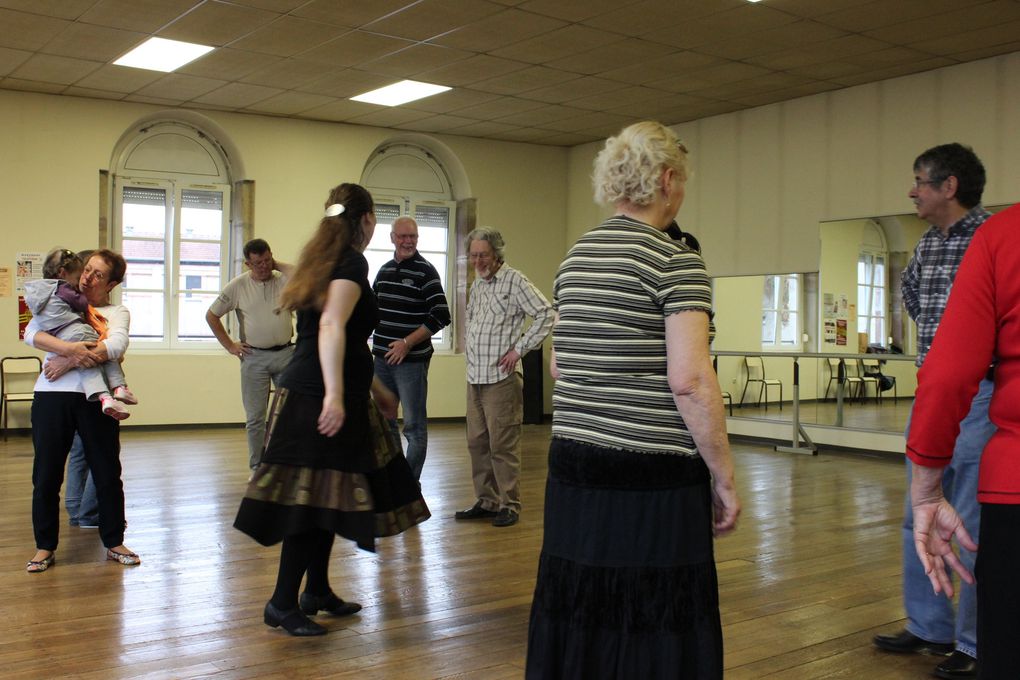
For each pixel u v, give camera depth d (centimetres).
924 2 625
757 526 512
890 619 343
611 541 180
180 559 416
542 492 604
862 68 793
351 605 341
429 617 337
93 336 399
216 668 282
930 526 150
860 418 831
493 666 288
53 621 326
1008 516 137
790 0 624
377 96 915
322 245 295
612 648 179
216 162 1002
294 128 1016
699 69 804
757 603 363
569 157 1192
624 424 180
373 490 300
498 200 1143
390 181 1102
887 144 831
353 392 296
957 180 289
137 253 965
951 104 784
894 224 820
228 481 630
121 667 281
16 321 882
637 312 180
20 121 883
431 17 673
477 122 1036
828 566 423
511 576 395
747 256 951
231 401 985
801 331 883
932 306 300
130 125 935
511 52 761
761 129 942
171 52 763
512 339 495
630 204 190
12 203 879
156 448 802
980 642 141
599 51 754
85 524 482
